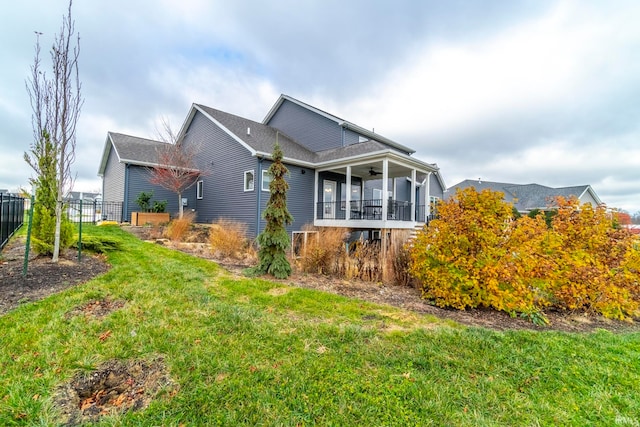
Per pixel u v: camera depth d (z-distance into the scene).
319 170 13.18
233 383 2.42
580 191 24.05
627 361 3.11
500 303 4.60
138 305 3.87
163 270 5.72
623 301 4.93
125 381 2.41
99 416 2.03
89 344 2.83
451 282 4.93
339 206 14.71
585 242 5.52
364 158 11.27
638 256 5.23
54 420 1.95
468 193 5.29
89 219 14.92
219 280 5.50
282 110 17.61
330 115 15.10
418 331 3.62
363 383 2.52
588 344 3.53
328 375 2.61
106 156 16.48
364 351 3.07
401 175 15.46
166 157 13.44
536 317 4.46
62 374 2.38
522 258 4.72
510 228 4.96
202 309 3.92
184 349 2.88
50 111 5.73
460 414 2.22
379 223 10.59
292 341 3.21
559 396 2.49
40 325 3.07
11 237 7.62
